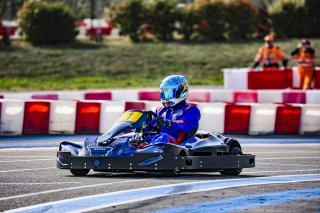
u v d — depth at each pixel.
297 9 134.62
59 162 35.88
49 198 28.72
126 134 36.28
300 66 86.06
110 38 145.12
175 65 119.06
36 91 99.38
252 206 27.36
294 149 52.56
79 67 116.62
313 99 74.50
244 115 64.12
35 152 47.91
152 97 79.00
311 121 65.38
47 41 131.12
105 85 106.12
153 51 126.75
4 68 114.94
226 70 91.94
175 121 37.78
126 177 35.34
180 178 34.91
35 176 35.62
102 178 34.84
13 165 40.50
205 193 30.16
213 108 63.50
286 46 126.75
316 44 127.81
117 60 121.06
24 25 131.25
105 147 35.25
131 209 26.38
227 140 39.16
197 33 137.25
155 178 34.78
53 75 112.69
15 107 60.00
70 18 132.75
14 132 59.94
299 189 31.75
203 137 39.22
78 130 61.69
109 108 62.16
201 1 135.88
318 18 134.62
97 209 26.34
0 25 156.00
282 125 65.19
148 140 36.78
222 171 37.69
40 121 60.81
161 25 136.62
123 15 135.88
